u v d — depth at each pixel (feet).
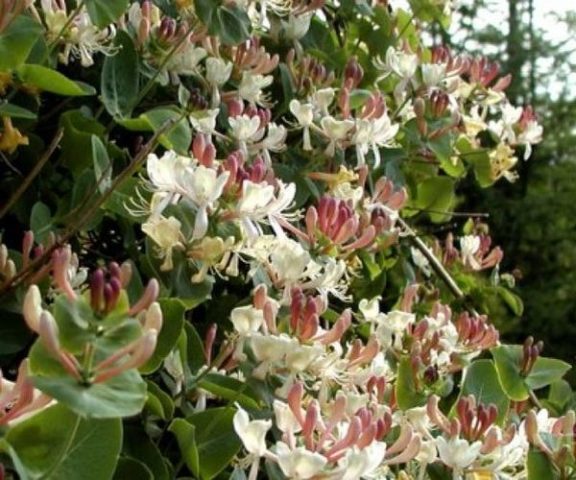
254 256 2.99
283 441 2.52
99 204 2.67
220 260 2.90
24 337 2.82
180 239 2.84
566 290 13.71
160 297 2.83
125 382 1.81
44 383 1.76
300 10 4.72
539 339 13.51
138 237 3.73
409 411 3.34
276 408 2.49
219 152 4.00
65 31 3.47
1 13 2.80
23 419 1.97
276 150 3.97
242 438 2.43
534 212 14.03
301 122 4.11
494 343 4.08
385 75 5.29
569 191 15.12
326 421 2.81
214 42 4.10
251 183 2.86
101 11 3.16
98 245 3.71
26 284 2.70
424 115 4.88
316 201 4.28
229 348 2.92
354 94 4.61
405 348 3.94
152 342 1.75
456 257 5.97
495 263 5.96
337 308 4.91
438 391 3.81
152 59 3.82
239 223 2.92
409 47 5.45
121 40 3.60
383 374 3.38
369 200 4.27
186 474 3.11
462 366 4.04
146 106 4.02
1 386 1.90
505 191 15.08
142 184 3.06
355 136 4.16
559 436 3.39
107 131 3.66
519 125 5.87
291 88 4.54
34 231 3.18
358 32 5.54
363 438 2.36
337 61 5.22
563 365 4.01
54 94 3.85
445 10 5.78
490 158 5.75
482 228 6.72
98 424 2.01
